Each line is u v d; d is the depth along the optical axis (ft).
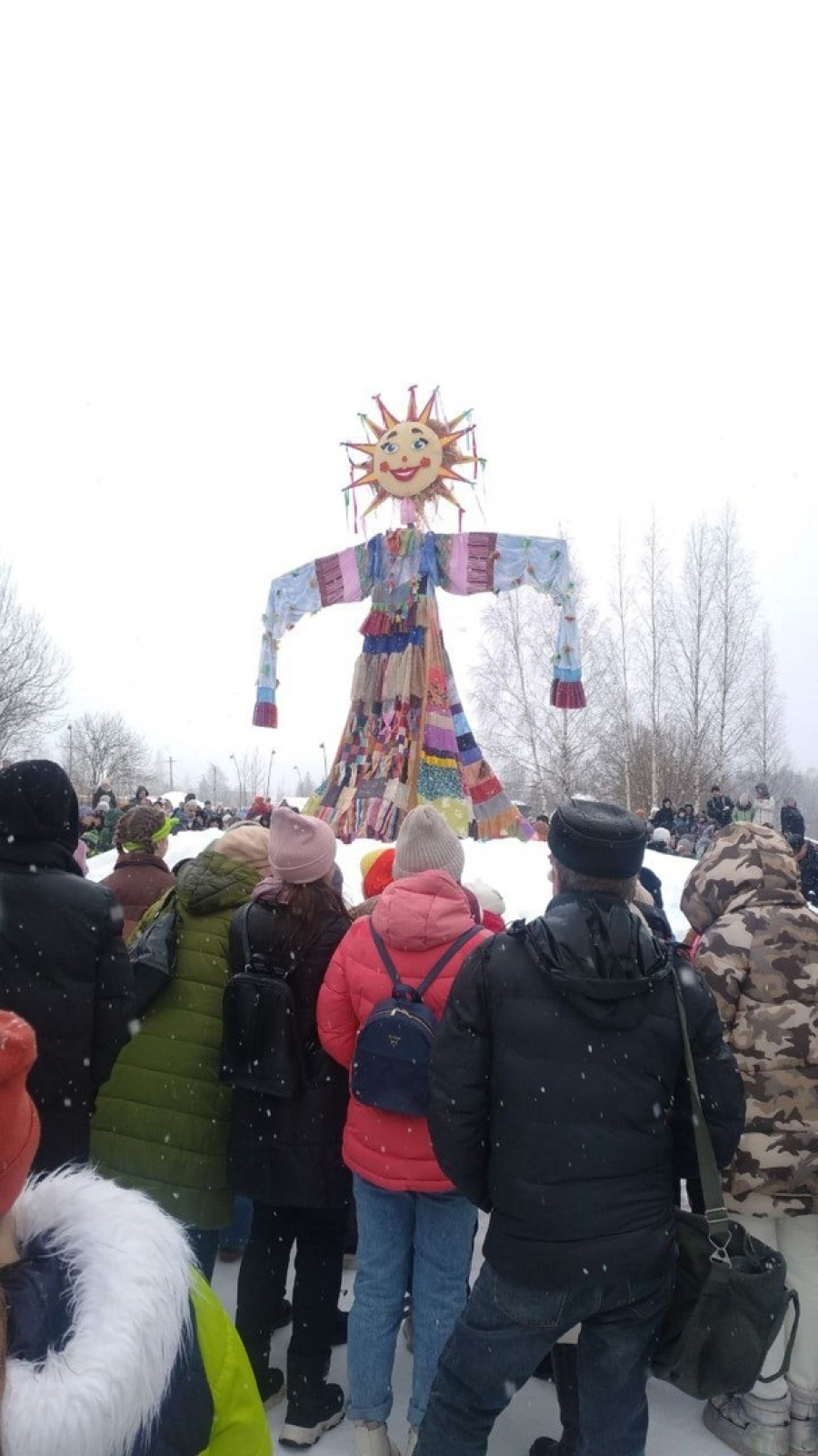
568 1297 7.22
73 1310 3.93
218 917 10.57
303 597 42.96
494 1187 7.54
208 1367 4.51
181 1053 10.11
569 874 7.98
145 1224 4.24
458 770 41.63
